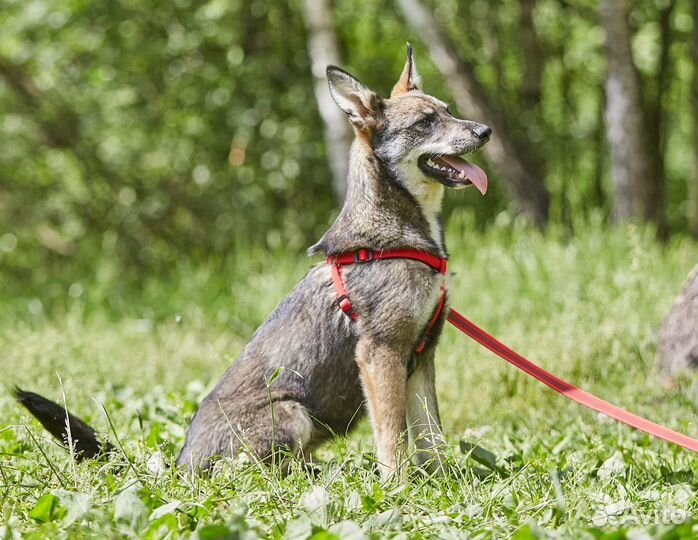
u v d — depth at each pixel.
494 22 22.17
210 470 6.82
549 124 24.02
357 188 7.42
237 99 21.67
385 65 23.05
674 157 27.42
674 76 24.06
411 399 7.47
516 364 7.07
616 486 6.43
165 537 5.18
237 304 16.03
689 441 6.32
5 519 5.48
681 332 9.62
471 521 5.54
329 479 6.20
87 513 5.42
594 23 22.73
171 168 22.39
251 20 22.05
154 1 21.11
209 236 22.47
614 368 10.11
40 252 23.67
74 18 20.75
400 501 5.98
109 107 21.88
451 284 7.38
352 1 22.05
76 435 6.85
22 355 11.78
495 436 8.42
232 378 7.25
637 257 12.23
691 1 21.02
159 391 9.98
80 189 23.28
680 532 4.99
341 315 7.15
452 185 7.41
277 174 21.80
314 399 7.15
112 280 21.05
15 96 22.58
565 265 14.02
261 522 5.49
